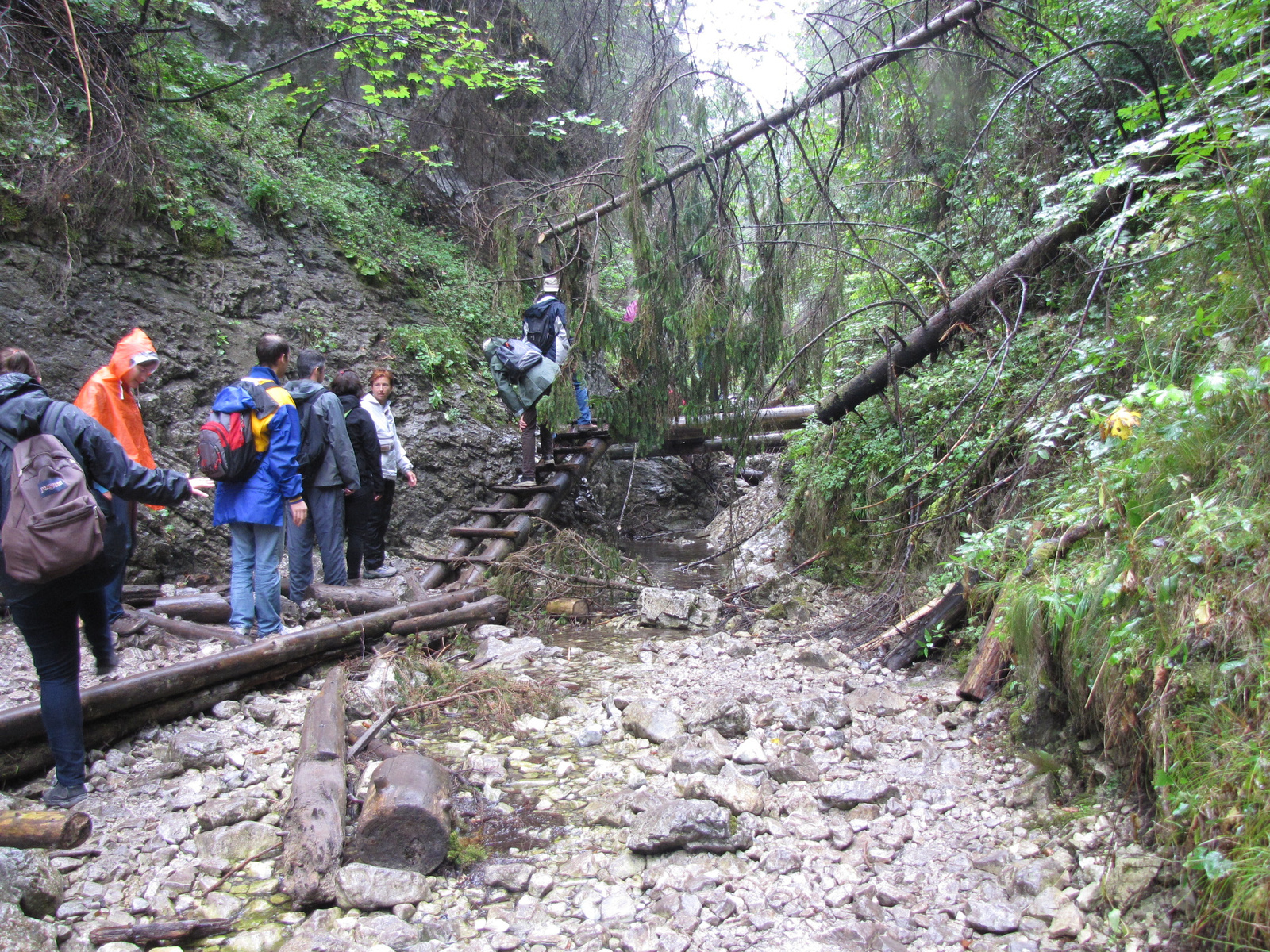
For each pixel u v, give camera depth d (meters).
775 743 4.01
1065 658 3.41
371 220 10.24
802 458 8.36
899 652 5.18
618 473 13.34
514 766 3.94
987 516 5.46
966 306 6.17
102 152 7.11
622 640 6.38
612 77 12.47
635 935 2.58
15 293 6.56
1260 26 3.35
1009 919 2.55
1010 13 6.24
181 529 7.00
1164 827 2.61
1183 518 2.94
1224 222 3.73
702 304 7.35
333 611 6.06
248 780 3.61
